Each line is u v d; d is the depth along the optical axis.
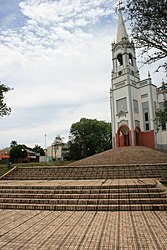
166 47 8.79
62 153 67.69
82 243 4.23
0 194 8.89
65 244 4.21
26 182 11.94
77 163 20.53
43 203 7.88
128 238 4.39
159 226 5.09
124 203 7.23
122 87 32.25
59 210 7.25
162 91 10.29
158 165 13.41
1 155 48.12
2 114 21.95
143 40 8.95
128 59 32.97
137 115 31.59
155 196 7.46
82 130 46.53
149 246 3.96
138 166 13.62
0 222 5.91
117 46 33.91
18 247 4.13
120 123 31.77
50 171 14.83
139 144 30.77
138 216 6.08
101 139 47.25
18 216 6.57
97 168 14.17
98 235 4.64
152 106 30.66
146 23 8.60
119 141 31.69
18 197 8.59
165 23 8.34
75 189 8.72
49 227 5.35
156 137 29.78
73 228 5.20
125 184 8.81
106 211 6.88
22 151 42.56
